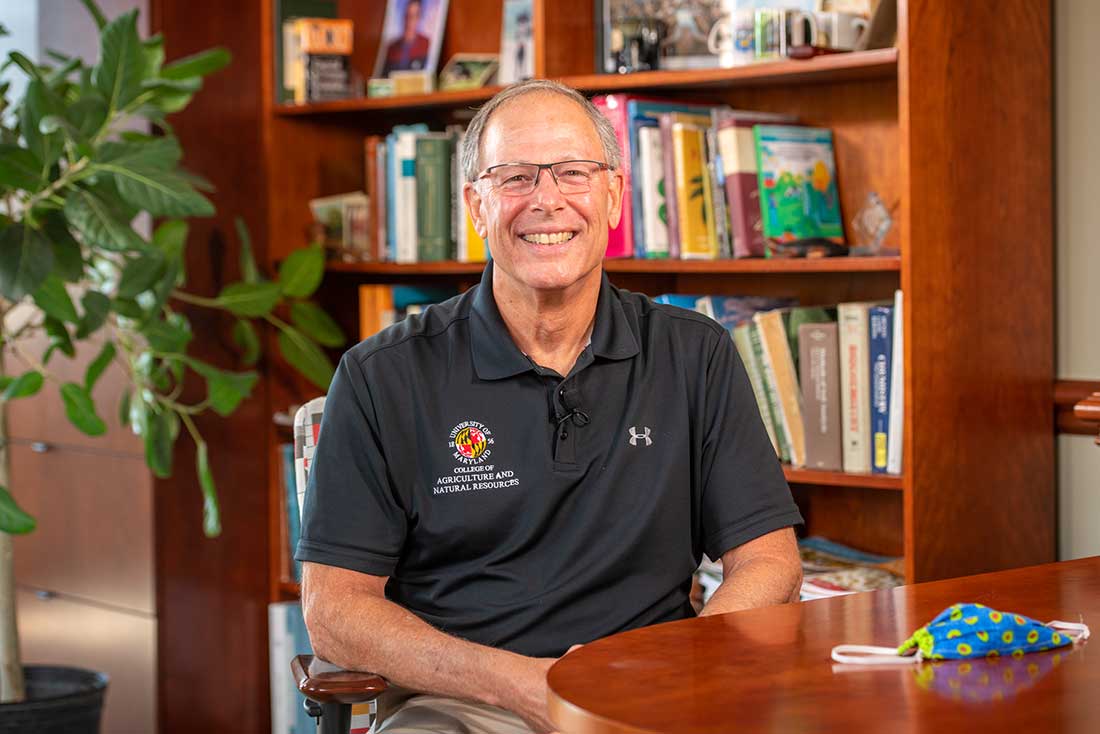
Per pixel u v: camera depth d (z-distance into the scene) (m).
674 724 1.06
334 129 3.54
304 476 2.12
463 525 1.89
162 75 2.93
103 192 2.78
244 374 3.12
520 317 1.94
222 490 3.38
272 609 3.18
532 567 1.89
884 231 2.73
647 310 2.04
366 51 3.64
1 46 3.83
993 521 2.64
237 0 3.38
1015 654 1.24
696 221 2.79
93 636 3.45
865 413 2.59
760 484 1.94
